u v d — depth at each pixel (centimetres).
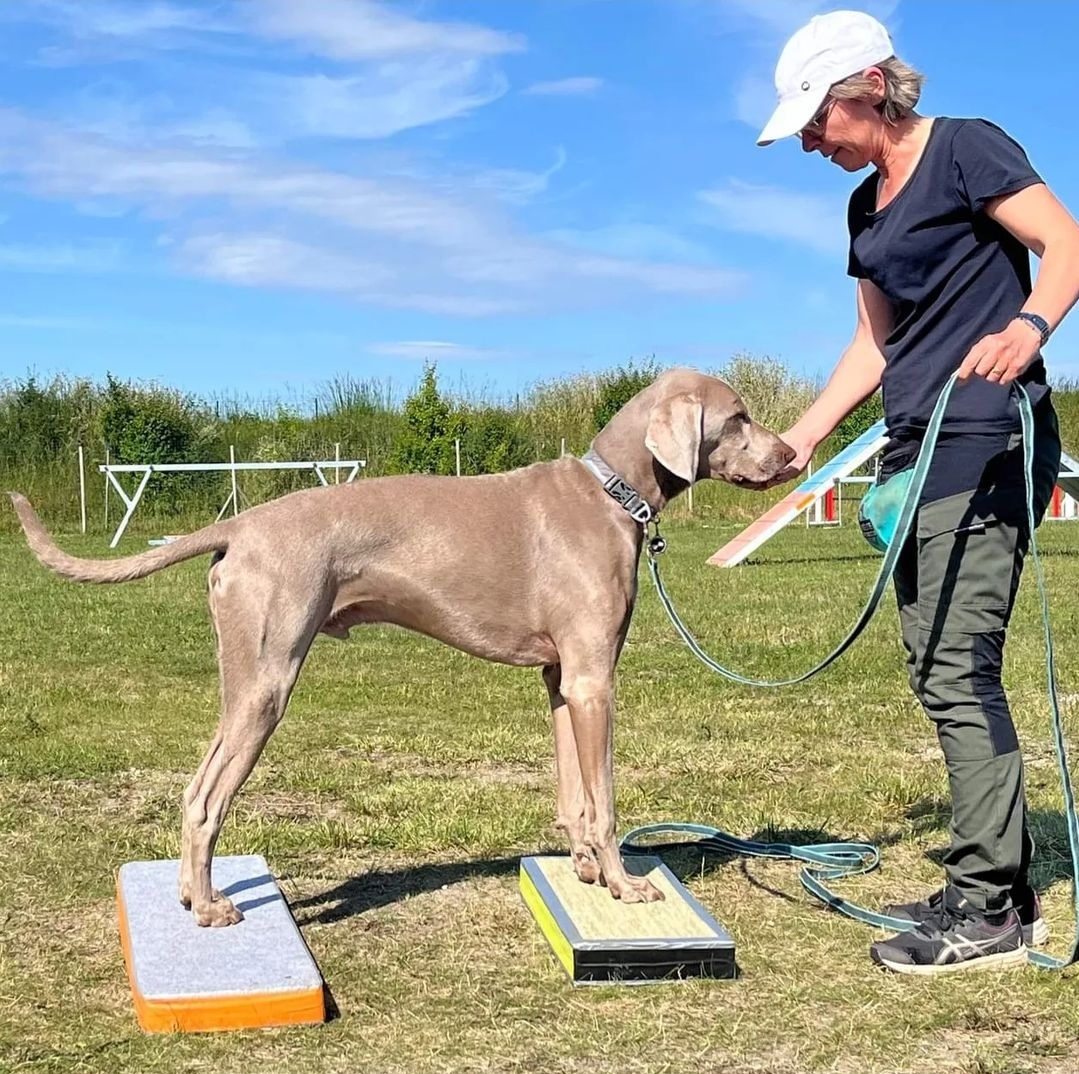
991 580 389
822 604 1257
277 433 2767
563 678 424
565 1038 347
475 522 421
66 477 2511
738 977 389
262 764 652
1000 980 385
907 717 759
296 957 373
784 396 3094
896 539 393
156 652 1002
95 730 727
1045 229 366
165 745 691
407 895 462
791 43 397
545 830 539
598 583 422
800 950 411
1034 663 902
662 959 385
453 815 551
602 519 428
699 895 464
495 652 431
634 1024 356
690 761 659
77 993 377
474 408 3128
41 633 1095
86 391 2712
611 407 2803
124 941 404
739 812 569
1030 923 411
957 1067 333
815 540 2117
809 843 530
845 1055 339
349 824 546
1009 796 391
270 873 447
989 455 386
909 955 393
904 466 410
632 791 600
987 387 388
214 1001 349
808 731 725
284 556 395
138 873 441
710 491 2734
